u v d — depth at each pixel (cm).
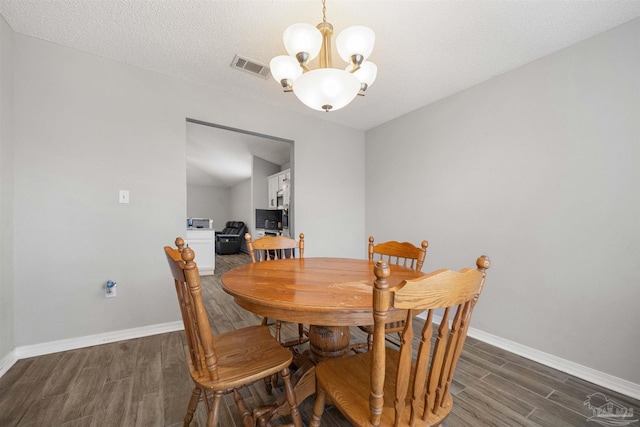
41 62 187
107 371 167
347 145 347
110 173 210
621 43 162
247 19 168
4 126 169
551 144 191
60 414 130
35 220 185
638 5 148
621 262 161
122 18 168
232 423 128
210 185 917
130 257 216
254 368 104
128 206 216
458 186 250
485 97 231
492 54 195
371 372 74
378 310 69
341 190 342
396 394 76
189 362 107
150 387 152
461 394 152
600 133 169
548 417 134
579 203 178
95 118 205
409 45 187
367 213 356
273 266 167
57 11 162
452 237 255
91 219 203
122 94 215
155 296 225
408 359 75
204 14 164
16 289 179
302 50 125
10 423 124
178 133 238
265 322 179
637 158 156
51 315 189
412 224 295
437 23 166
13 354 176
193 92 245
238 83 246
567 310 181
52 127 191
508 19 162
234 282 126
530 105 203
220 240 723
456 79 230
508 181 214
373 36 128
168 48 198
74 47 197
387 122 328
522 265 205
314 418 102
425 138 282
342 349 151
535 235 198
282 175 564
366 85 157
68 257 195
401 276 136
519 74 210
